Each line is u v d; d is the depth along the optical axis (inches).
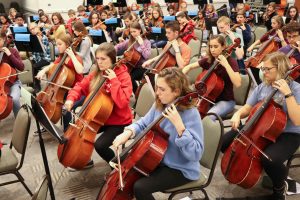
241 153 97.7
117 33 274.4
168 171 85.7
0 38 160.7
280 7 343.6
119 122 115.0
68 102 121.9
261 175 106.5
